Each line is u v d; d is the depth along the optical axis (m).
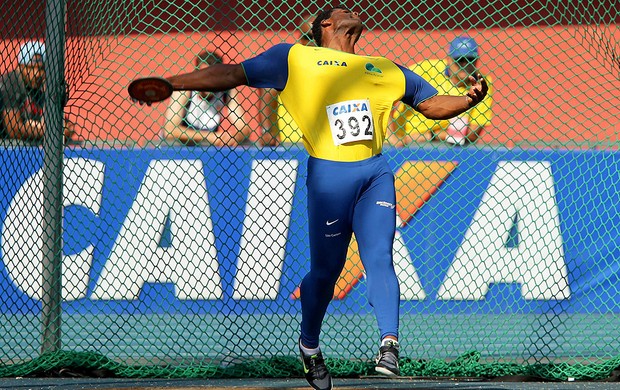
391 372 15.52
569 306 28.91
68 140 28.73
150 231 29.03
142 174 29.12
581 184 29.50
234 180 29.28
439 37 33.16
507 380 22.70
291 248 28.88
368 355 26.20
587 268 29.36
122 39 28.83
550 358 25.08
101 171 28.97
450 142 30.27
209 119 29.39
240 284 28.83
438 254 29.62
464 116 30.33
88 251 28.81
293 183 29.08
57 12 24.97
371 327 26.67
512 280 29.47
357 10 36.03
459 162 29.77
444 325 28.23
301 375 23.16
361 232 16.70
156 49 33.00
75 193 28.77
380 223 16.59
